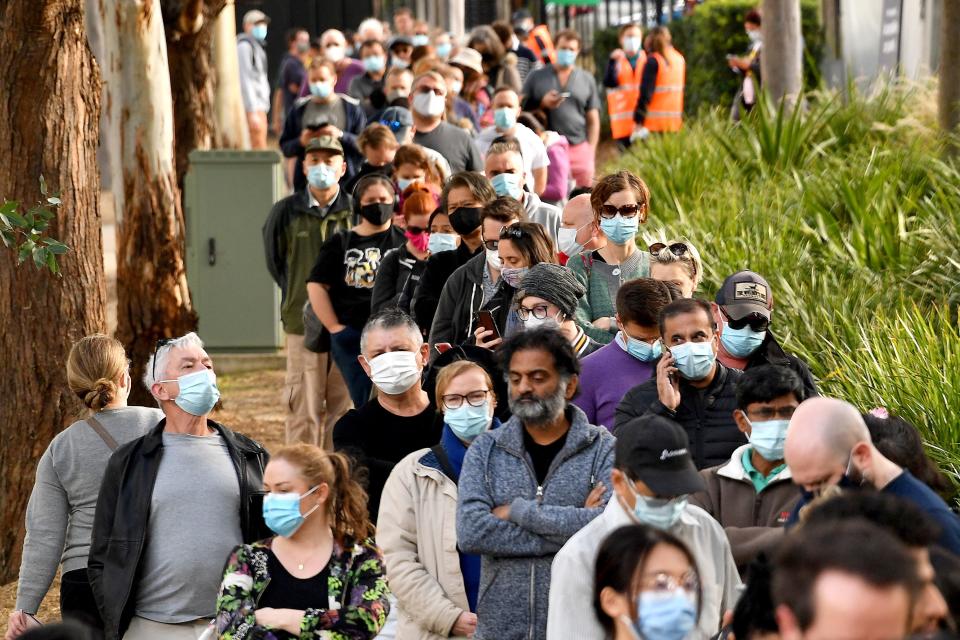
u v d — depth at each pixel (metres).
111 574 16.39
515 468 15.34
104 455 17.97
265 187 38.72
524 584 14.91
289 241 29.36
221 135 49.78
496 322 21.41
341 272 26.98
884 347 23.83
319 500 14.70
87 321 25.19
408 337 18.25
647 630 11.09
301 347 29.19
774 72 43.44
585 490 15.18
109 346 18.45
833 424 12.63
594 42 72.88
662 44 50.97
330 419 29.56
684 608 11.09
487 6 85.81
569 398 15.51
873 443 14.30
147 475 16.72
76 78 24.91
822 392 23.66
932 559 10.59
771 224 31.73
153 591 16.48
